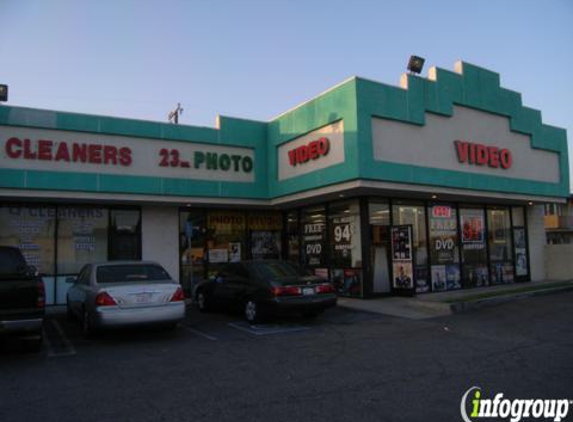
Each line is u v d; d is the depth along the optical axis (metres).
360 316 12.52
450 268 17.39
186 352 8.70
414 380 6.65
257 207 17.97
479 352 8.34
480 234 18.64
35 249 14.95
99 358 8.29
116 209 16.17
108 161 14.82
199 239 17.42
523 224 20.47
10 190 13.54
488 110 16.89
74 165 14.35
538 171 18.58
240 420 5.21
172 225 16.97
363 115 13.57
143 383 6.72
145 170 15.35
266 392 6.21
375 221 15.73
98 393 6.27
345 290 15.95
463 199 17.34
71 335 10.53
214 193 16.38
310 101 15.36
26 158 13.78
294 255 18.34
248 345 9.25
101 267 10.66
